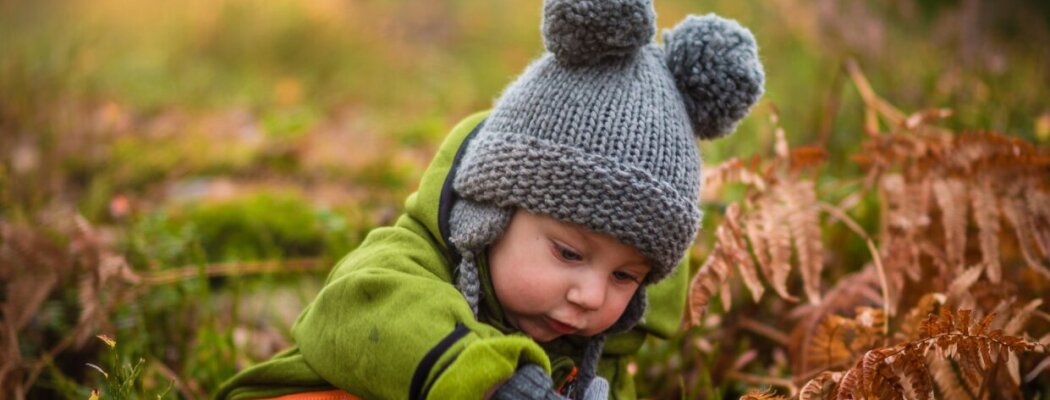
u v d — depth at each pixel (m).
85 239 2.55
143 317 2.58
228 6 6.70
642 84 1.69
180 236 3.21
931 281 2.50
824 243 2.94
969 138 2.52
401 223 1.87
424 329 1.57
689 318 2.20
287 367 1.80
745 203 2.40
